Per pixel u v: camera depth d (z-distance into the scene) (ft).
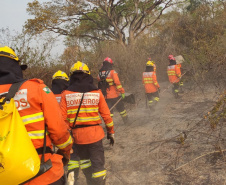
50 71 27.48
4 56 6.65
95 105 11.64
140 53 41.96
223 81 25.26
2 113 5.73
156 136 17.74
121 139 18.52
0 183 5.53
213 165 12.53
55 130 6.52
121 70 37.24
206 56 25.02
